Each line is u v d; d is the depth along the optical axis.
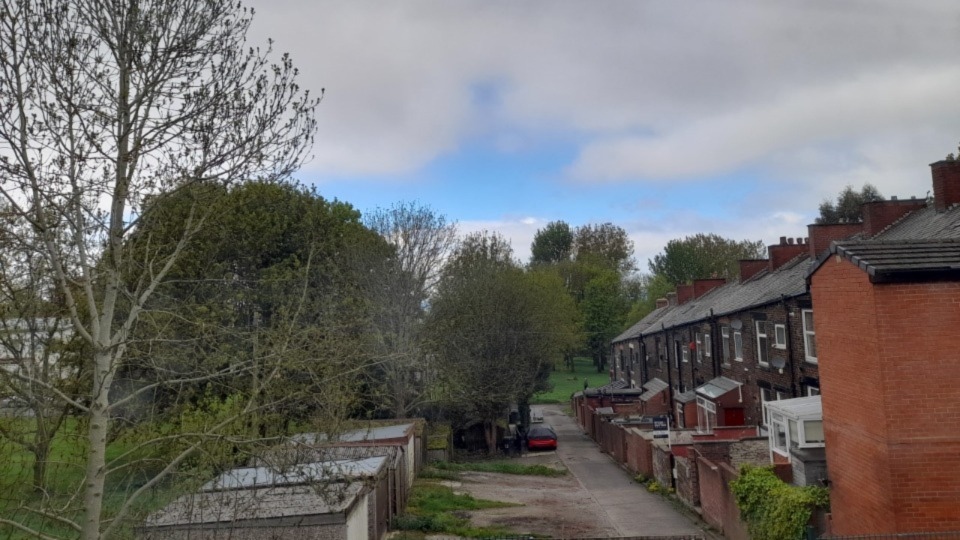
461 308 31.09
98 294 9.09
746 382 26.45
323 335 11.96
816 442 14.14
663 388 37.69
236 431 9.38
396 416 27.77
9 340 7.73
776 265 28.80
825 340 11.69
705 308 33.66
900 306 9.62
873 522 9.96
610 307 71.81
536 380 36.72
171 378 8.88
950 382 9.45
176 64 7.29
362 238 28.91
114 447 13.79
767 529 12.78
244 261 22.41
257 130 7.66
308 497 11.40
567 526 17.48
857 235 22.72
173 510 10.03
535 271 53.78
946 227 16.61
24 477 8.62
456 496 21.22
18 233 7.40
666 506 19.86
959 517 9.21
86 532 6.77
